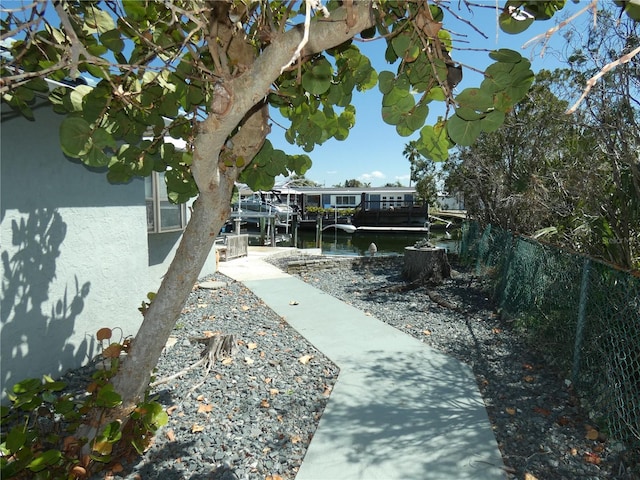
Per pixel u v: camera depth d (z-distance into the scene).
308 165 3.07
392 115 2.11
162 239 6.87
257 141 2.24
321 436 2.79
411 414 3.07
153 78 2.47
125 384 2.42
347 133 3.14
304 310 6.12
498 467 2.45
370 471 2.43
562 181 5.41
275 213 28.81
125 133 2.62
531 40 1.04
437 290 7.84
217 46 1.76
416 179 18.56
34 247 3.35
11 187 3.15
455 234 14.41
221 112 1.72
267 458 2.58
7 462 2.04
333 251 21.73
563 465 2.49
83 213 3.87
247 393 3.41
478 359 4.21
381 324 5.43
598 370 3.22
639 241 3.91
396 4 1.82
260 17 1.90
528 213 6.75
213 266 9.14
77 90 2.37
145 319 2.38
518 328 5.07
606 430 2.81
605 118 3.70
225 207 2.23
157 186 6.28
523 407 3.20
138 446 2.46
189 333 4.94
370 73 2.66
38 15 1.40
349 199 38.88
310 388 3.54
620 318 2.91
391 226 33.53
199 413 3.09
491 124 1.85
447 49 2.14
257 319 5.63
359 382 3.62
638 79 3.47
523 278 5.31
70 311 3.73
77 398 3.24
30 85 2.35
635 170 3.49
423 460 2.52
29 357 3.33
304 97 2.74
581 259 3.69
